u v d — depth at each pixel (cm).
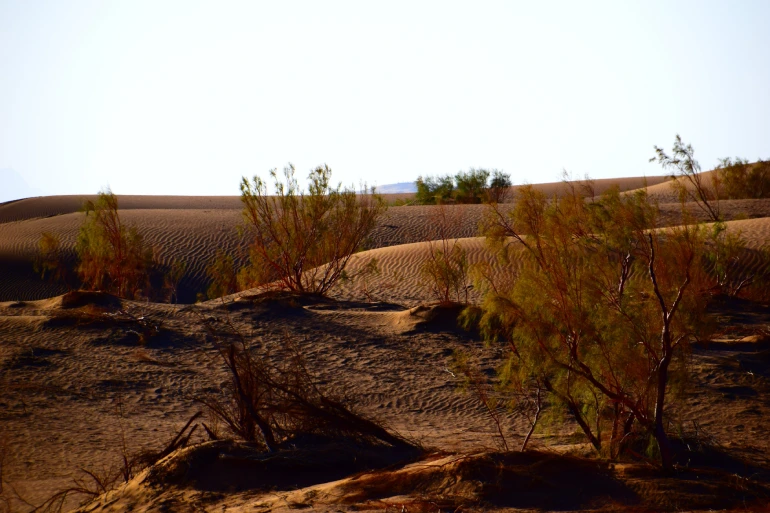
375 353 1327
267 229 1916
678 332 650
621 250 704
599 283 679
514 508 502
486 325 772
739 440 817
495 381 1150
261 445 686
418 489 551
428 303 1719
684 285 635
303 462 618
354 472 623
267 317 1543
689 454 661
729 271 1770
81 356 1269
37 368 1191
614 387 680
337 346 1366
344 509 498
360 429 727
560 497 526
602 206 711
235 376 740
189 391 1123
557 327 678
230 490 571
